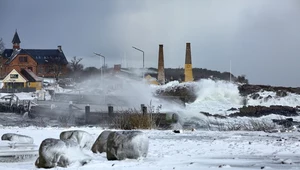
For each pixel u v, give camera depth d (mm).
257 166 12250
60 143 13391
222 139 22609
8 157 16328
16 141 18000
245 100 69812
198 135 25969
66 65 155750
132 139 14148
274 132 28453
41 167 13234
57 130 30344
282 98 69875
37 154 16859
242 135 25531
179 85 78688
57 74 145250
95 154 16125
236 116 54219
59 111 58281
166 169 11898
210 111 60000
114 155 14219
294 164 12609
